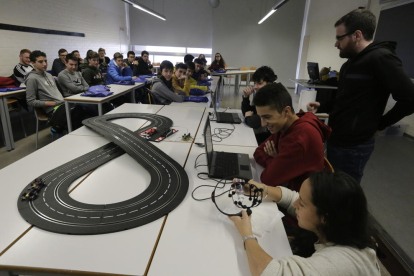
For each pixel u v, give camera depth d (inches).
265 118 51.3
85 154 60.5
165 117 93.3
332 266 26.0
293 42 366.0
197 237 36.2
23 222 37.6
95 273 30.0
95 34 301.7
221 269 31.2
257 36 369.1
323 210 28.0
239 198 44.2
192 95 156.6
